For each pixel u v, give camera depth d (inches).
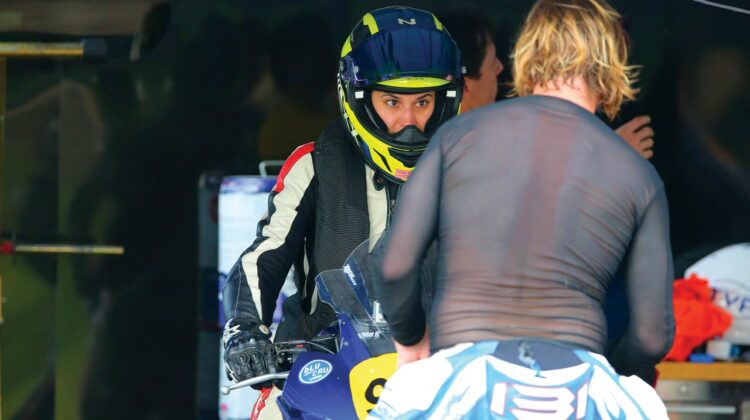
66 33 765.3
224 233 732.0
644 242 338.6
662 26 773.3
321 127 773.9
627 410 325.4
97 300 772.6
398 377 330.6
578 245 332.2
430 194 341.4
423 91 460.1
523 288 329.1
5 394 765.3
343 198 465.4
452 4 764.0
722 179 777.6
